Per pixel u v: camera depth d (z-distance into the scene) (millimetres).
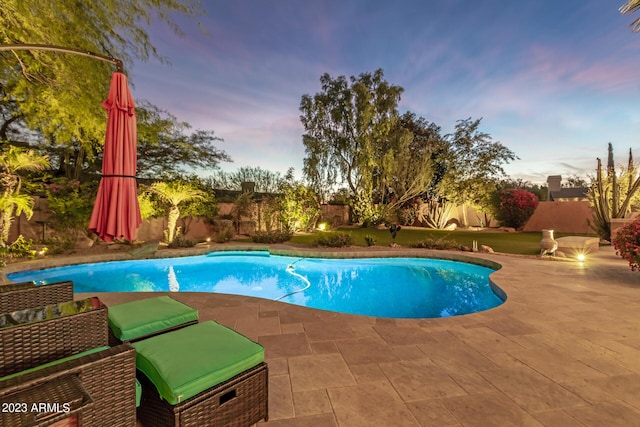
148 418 1704
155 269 9023
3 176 7406
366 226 18922
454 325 3740
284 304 4605
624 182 12242
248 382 1815
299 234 15664
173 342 1945
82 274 8148
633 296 5004
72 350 1727
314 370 2645
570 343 3227
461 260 9188
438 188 19328
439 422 1980
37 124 6145
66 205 9086
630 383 2457
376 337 3365
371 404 2168
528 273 6762
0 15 4047
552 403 2189
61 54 4863
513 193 17938
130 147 2922
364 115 17016
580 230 16234
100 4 4703
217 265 9578
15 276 7148
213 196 12898
